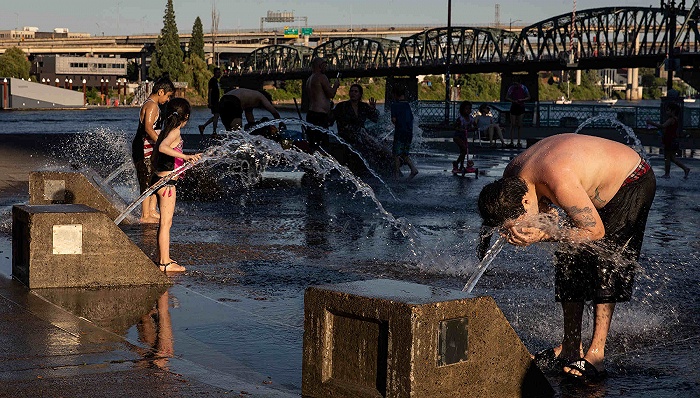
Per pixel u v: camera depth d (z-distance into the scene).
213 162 16.56
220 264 8.21
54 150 24.03
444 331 3.87
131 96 166.25
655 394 4.54
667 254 8.95
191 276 7.61
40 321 5.70
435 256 8.72
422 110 44.19
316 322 4.14
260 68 162.25
